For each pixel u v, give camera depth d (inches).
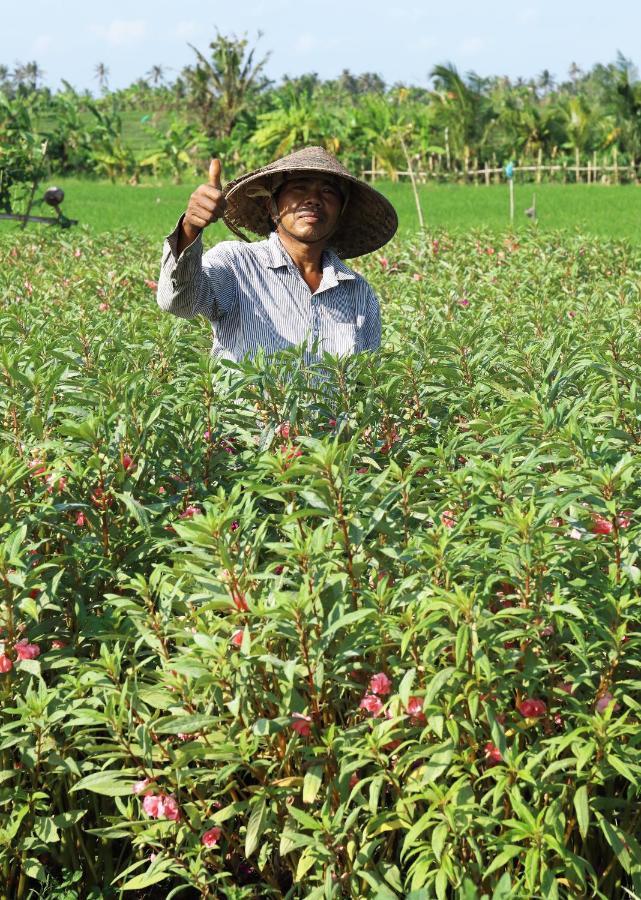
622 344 179.2
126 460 130.7
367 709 104.0
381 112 1950.1
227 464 144.5
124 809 108.1
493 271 348.2
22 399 147.0
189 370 165.5
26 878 121.0
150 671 109.6
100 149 2126.0
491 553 101.8
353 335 191.8
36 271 402.3
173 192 1573.6
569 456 120.6
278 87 2974.9
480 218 901.2
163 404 149.6
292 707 100.7
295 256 188.4
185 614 114.4
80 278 347.3
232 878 113.0
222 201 159.3
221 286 180.4
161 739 111.7
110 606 120.2
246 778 120.3
